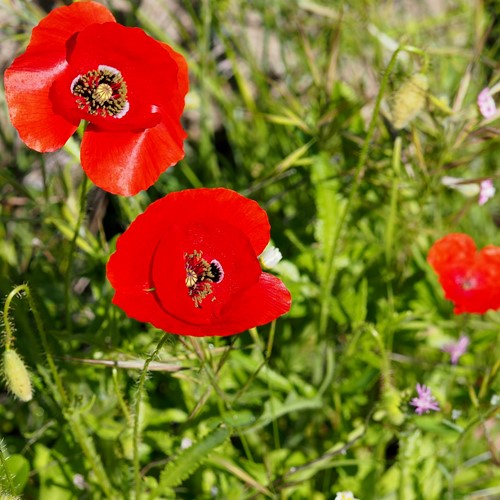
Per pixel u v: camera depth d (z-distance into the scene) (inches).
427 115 21.0
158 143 16.3
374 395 21.8
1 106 22.7
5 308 15.5
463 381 22.8
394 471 20.8
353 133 23.0
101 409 19.5
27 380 15.5
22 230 22.5
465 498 21.1
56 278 22.2
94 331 20.5
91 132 16.0
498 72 22.5
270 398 19.4
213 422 18.8
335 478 21.2
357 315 21.1
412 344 22.9
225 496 19.8
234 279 15.6
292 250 23.4
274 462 20.6
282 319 22.4
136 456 16.9
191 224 15.4
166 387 21.0
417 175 22.2
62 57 15.9
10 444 19.9
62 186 22.7
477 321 23.3
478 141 21.5
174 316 14.9
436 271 20.3
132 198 19.1
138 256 15.0
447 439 21.4
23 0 21.9
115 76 16.2
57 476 19.3
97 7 15.8
